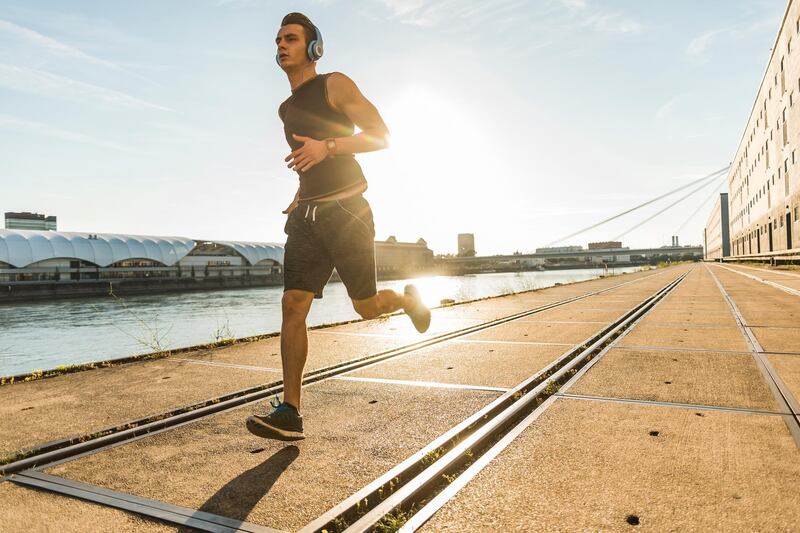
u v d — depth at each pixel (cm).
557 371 365
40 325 3158
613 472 185
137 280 7419
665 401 279
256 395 314
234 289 8631
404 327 679
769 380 322
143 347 1883
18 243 6688
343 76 229
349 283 234
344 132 232
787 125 3272
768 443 211
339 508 163
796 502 158
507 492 171
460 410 272
